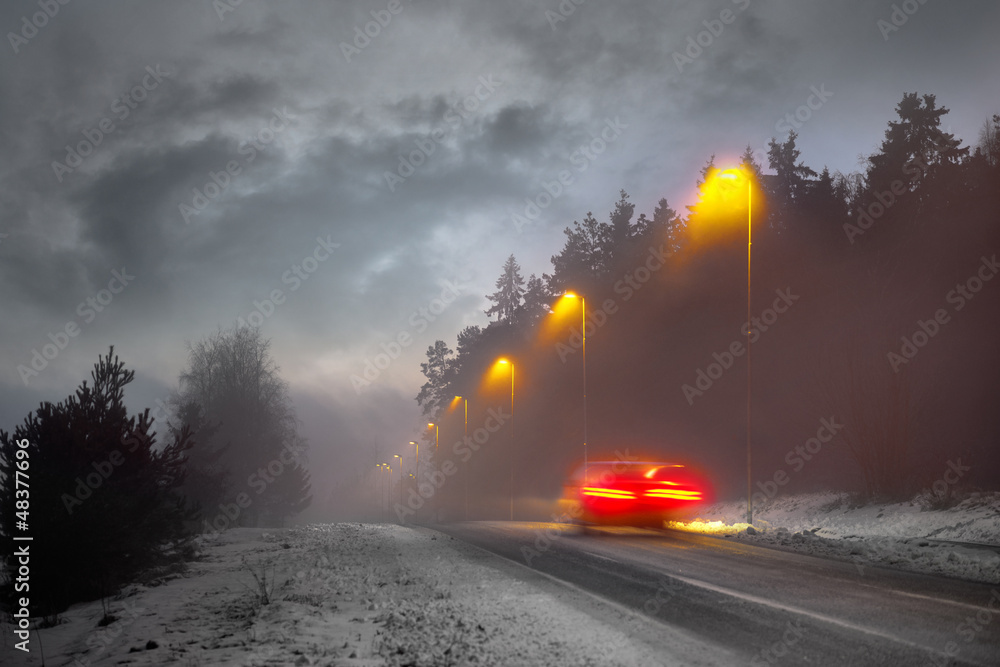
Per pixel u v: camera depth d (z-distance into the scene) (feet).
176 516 59.57
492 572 45.65
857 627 26.94
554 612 31.42
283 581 47.21
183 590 46.96
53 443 52.70
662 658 23.34
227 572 55.72
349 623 31.40
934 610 29.89
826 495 94.73
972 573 39.93
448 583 41.47
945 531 60.75
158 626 34.42
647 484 83.05
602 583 39.63
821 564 45.19
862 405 85.30
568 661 23.16
